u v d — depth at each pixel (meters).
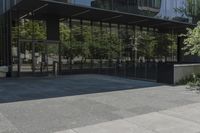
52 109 8.96
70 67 22.50
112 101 10.39
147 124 7.36
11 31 19.69
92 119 7.78
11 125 7.14
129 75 20.78
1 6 21.73
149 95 11.80
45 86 14.55
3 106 9.35
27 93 12.14
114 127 7.04
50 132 6.61
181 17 30.59
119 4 23.83
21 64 20.06
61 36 22.12
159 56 29.47
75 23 23.00
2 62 21.38
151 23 25.39
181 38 31.61
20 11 19.53
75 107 9.29
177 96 11.58
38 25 20.94
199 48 15.79
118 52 25.52
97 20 23.78
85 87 14.22
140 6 25.66
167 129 6.95
